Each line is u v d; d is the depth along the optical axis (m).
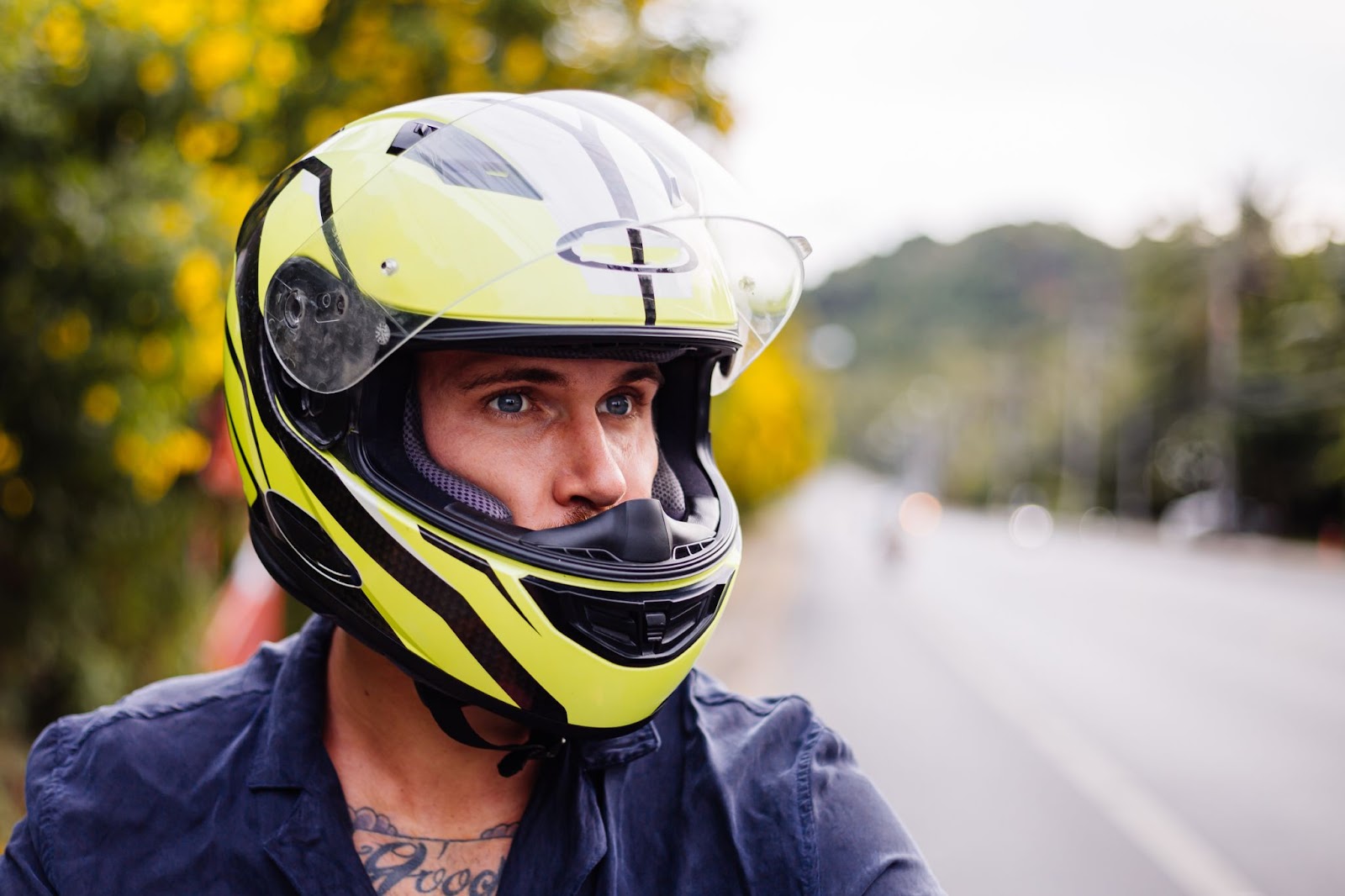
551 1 5.06
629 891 1.01
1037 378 73.31
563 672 0.99
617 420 1.08
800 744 1.10
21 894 1.01
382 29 4.38
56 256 2.66
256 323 1.11
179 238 2.74
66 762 1.06
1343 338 38.47
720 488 1.21
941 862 4.42
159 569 3.99
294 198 1.12
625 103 1.23
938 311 149.25
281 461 1.08
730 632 10.34
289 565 1.09
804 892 1.00
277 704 1.06
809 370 49.56
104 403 2.85
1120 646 10.70
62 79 2.69
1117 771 5.85
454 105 1.14
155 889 1.00
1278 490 39.56
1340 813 5.18
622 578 0.99
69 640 3.63
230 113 3.20
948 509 75.75
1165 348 49.75
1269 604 15.19
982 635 11.12
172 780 1.05
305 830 1.01
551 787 1.05
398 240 1.00
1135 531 45.47
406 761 1.07
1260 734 6.80
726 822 1.02
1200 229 48.84
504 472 1.03
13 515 3.19
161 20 2.76
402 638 1.01
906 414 113.88
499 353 1.00
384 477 1.02
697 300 1.05
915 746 6.25
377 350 0.99
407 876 1.05
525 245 0.98
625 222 1.02
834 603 13.78
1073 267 147.75
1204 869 4.40
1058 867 4.39
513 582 0.98
